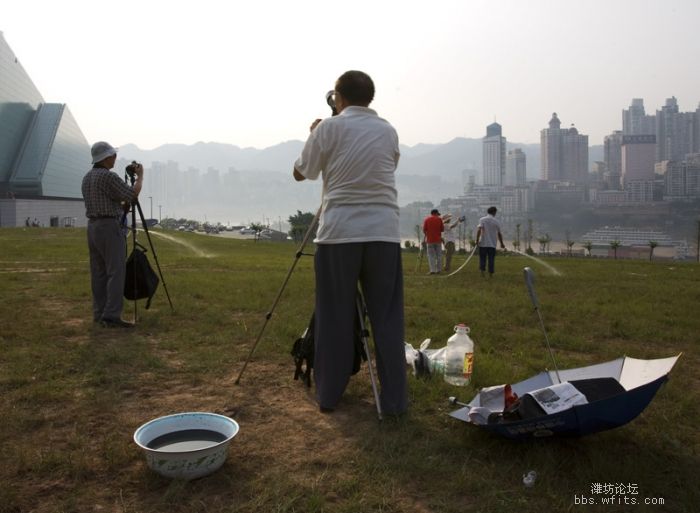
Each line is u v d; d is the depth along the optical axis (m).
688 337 7.11
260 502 2.83
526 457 3.32
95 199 6.66
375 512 2.78
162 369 5.10
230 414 4.07
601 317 8.48
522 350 6.16
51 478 3.09
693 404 4.39
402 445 3.53
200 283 11.53
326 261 4.18
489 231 15.26
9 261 17.14
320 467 3.25
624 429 3.84
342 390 4.18
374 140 4.09
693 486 3.04
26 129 153.75
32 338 6.12
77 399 4.34
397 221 4.21
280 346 5.96
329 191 4.18
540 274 16.22
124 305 8.48
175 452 3.00
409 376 5.02
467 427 3.76
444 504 2.85
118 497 2.92
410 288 11.81
